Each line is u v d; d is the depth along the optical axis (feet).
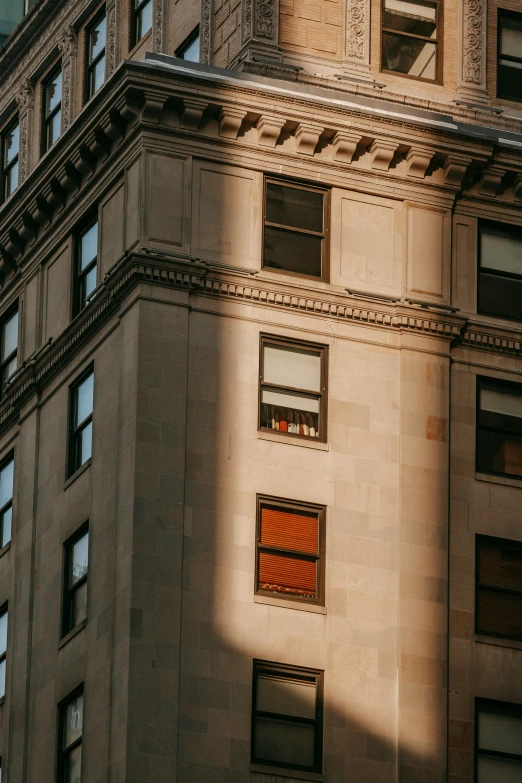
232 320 236.02
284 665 225.97
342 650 228.22
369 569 232.12
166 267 234.38
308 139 242.78
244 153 241.76
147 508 225.97
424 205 247.09
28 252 262.67
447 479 238.07
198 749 220.23
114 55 276.62
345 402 237.66
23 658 244.22
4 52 297.12
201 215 238.48
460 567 236.02
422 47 257.96
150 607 222.89
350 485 234.38
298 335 238.07
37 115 291.99
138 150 239.50
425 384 240.73
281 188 242.99
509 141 250.37
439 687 230.07
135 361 231.09
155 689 220.23
